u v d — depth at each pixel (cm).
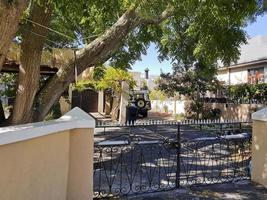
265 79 2231
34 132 357
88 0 577
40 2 558
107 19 679
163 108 2881
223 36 766
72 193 456
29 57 598
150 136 932
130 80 2073
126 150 741
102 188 597
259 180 623
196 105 2205
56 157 417
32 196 364
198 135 943
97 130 1099
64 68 721
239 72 2528
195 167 754
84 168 461
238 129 877
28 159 355
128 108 2023
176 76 2180
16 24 423
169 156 827
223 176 680
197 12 630
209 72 1352
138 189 595
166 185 617
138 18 706
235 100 2052
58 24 862
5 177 320
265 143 608
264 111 613
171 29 1137
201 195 565
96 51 724
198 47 876
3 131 321
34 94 615
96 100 2708
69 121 438
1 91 1157
